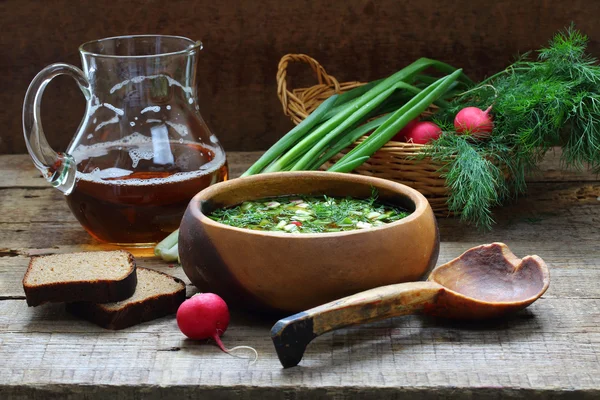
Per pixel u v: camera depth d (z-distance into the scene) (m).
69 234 1.29
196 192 1.20
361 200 1.14
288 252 1.02
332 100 1.33
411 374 1.00
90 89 1.23
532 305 1.11
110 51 1.26
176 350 1.04
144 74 1.21
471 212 1.32
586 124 1.30
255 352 1.03
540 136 1.28
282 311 1.05
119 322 1.07
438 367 1.01
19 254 1.24
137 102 1.21
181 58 1.22
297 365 1.01
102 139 1.21
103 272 1.09
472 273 1.10
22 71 1.58
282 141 1.29
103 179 1.18
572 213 1.33
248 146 1.63
